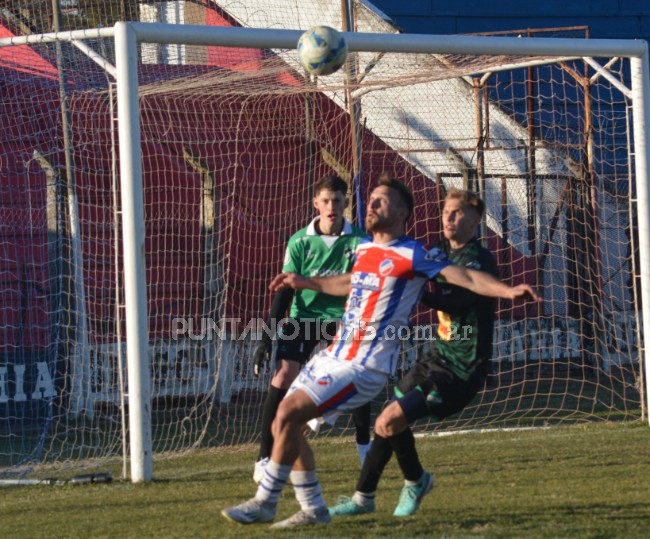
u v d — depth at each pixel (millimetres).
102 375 36469
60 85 35406
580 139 48938
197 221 42844
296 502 18953
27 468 27031
